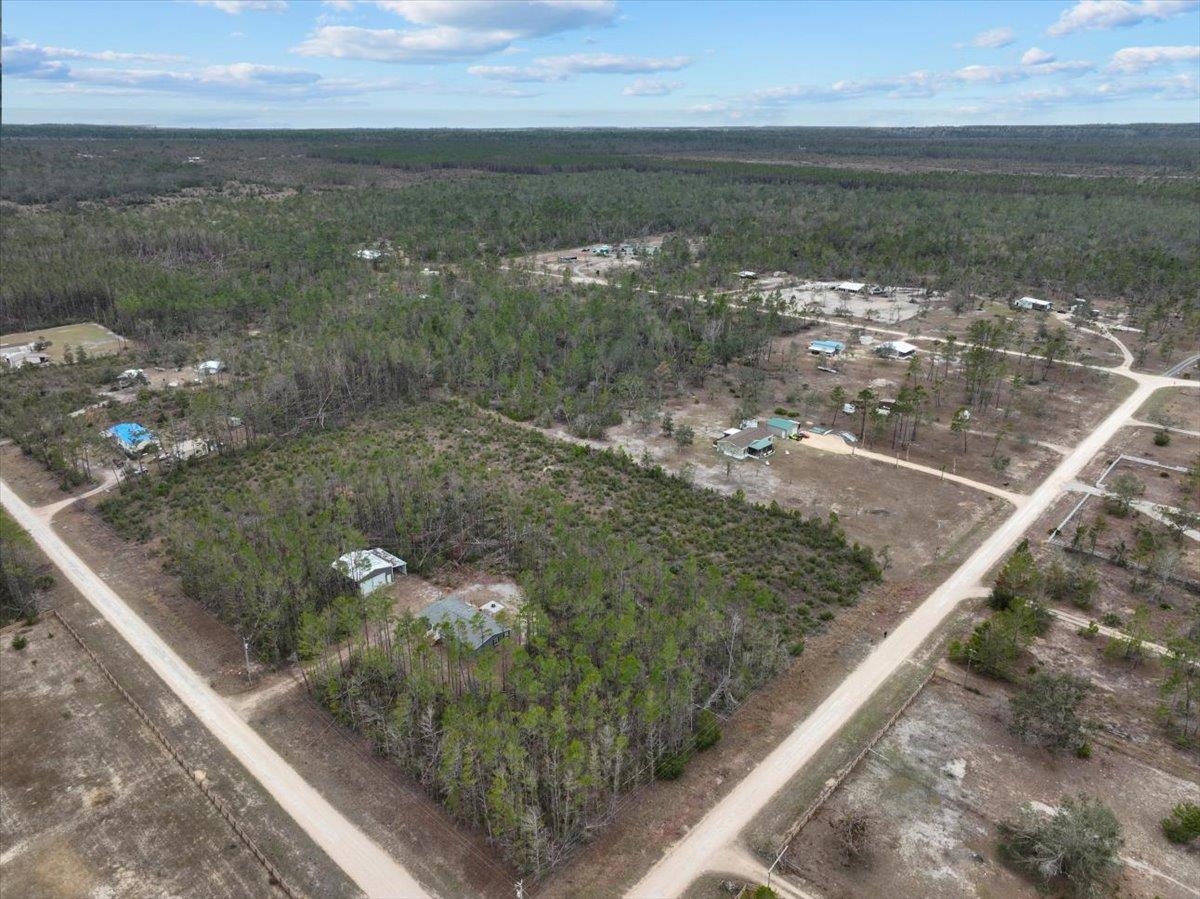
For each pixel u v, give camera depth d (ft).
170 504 302.66
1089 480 321.52
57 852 158.51
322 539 245.65
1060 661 215.72
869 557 257.75
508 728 162.81
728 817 165.99
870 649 220.02
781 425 368.89
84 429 354.33
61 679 209.15
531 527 266.98
